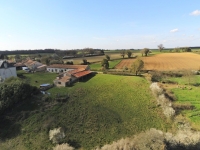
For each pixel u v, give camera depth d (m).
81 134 33.25
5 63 69.25
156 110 39.91
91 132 33.59
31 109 41.59
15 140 32.81
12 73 71.06
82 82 60.34
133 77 63.03
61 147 28.16
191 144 27.36
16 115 39.53
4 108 40.12
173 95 47.66
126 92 49.75
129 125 35.03
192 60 109.00
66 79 57.78
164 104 40.38
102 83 57.72
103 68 84.31
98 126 35.22
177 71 76.38
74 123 36.34
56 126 35.38
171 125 34.34
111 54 178.50
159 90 45.75
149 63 102.56
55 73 80.00
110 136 32.25
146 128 33.75
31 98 46.31
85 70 75.12
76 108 41.53
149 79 60.91
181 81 63.88
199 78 67.31
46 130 34.44
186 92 50.53
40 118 38.19
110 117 37.78
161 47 193.25
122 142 27.88
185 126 32.19
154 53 163.88
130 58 129.50
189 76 63.22
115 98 46.25
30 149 30.33
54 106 42.38
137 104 42.78
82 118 37.78
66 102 44.41
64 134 32.81
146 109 40.44
